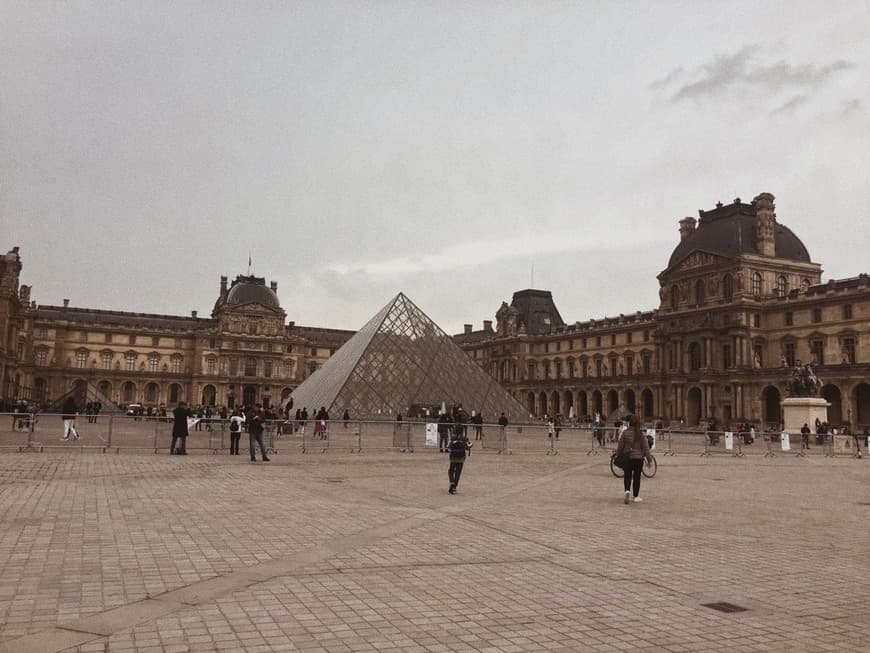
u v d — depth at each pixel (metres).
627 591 12.22
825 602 11.82
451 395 76.06
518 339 181.50
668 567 14.17
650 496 26.62
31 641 8.89
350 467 36.44
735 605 11.51
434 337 81.31
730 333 121.94
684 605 11.44
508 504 23.08
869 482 35.72
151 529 16.58
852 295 110.12
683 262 135.25
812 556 15.63
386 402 72.44
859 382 105.19
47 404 125.50
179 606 10.55
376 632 9.66
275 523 17.94
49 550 14.07
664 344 137.12
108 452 41.12
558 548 15.77
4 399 113.88
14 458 34.56
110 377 194.62
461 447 25.84
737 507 23.94
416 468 36.72
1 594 10.94
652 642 9.57
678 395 130.38
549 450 56.03
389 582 12.35
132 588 11.46
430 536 16.80
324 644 9.12
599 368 161.50
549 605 11.23
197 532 16.38
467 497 24.72
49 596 10.89
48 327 191.00
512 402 80.31
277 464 37.19
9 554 13.66
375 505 21.86
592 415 148.50
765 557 15.41
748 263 123.50
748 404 119.88
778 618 10.84
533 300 194.12
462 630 9.85
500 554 14.96
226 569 12.91
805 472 42.12
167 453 41.94
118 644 8.88
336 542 15.70
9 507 19.19
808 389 84.81
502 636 9.65
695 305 132.88
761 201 127.62
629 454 24.41
